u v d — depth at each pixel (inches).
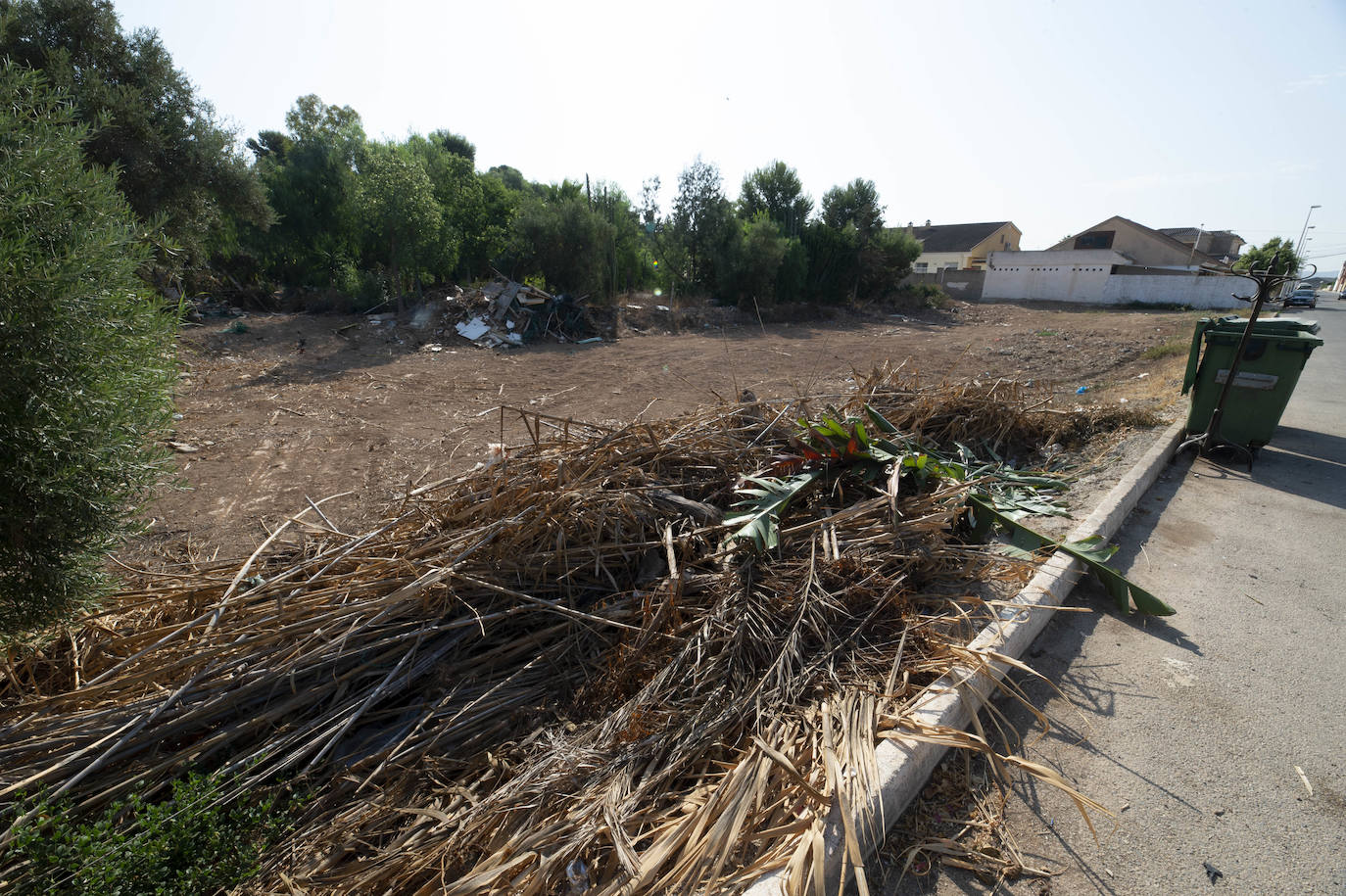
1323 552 174.6
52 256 89.8
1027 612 133.0
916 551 147.9
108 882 76.0
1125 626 142.7
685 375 524.7
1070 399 392.5
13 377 82.8
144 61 498.9
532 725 112.7
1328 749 106.2
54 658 121.7
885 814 89.0
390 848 88.6
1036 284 1503.4
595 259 824.3
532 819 88.8
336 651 115.4
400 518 149.3
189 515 227.1
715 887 75.8
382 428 346.0
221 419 353.4
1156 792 98.0
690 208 947.3
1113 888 82.8
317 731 108.4
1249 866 85.8
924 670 115.2
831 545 144.8
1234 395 240.1
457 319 656.4
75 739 97.6
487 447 313.0
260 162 818.2
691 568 145.5
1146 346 662.5
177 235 527.5
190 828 85.7
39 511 89.7
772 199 1129.4
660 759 99.5
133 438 100.0
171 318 106.9
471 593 131.9
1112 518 182.2
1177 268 1504.7
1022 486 203.3
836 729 100.3
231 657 110.4
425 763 103.0
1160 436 255.0
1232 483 225.3
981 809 94.7
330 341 592.1
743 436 199.8
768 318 927.0
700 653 115.8
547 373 521.7
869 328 923.4
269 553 159.2
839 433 176.1
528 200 837.8
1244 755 105.2
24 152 89.7
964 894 82.0
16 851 78.0
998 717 114.0
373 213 663.8
